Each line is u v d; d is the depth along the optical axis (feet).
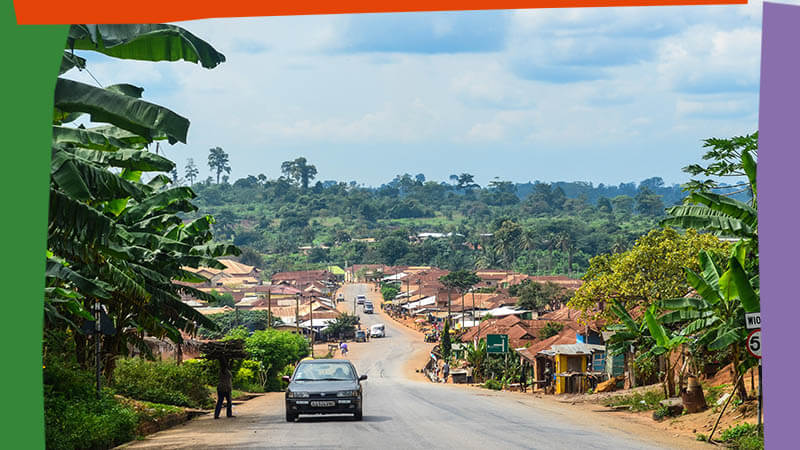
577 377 119.24
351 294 551.18
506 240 604.49
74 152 41.81
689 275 60.80
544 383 132.67
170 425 59.72
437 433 51.16
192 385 80.02
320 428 54.75
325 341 358.23
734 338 56.90
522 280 441.27
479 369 181.78
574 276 521.65
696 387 64.75
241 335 147.02
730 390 67.67
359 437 48.91
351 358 289.12
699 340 64.18
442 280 423.64
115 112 33.27
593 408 80.38
